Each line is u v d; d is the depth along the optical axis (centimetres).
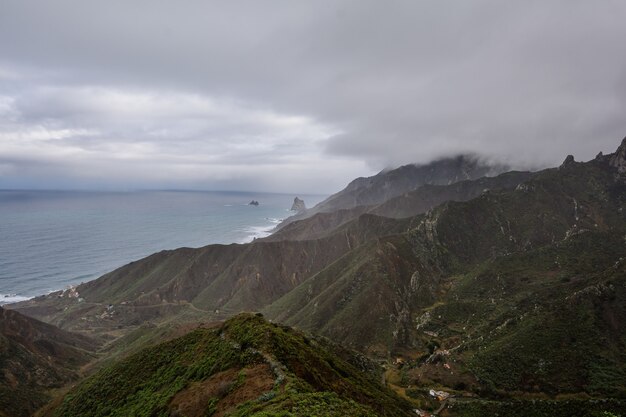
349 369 7962
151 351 7538
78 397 7306
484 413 9144
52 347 14288
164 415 5128
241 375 5156
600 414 8331
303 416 3769
